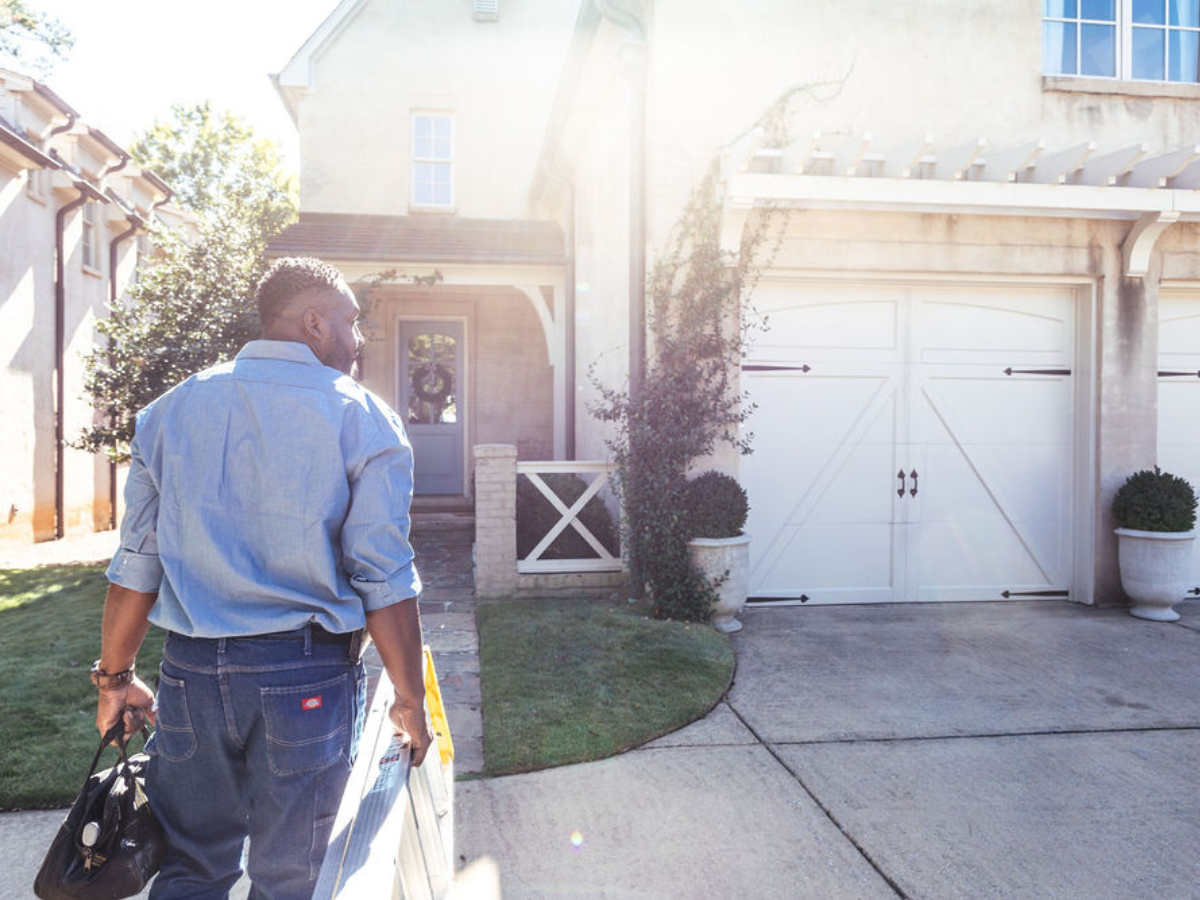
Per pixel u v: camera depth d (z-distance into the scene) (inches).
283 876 66.2
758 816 124.3
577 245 387.9
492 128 488.4
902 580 259.8
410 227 443.5
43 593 271.0
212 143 1037.2
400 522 67.1
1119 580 258.1
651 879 107.3
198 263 326.3
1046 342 263.9
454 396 478.0
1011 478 263.4
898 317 257.3
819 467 255.3
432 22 486.3
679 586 224.1
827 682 185.8
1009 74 257.1
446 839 85.7
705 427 235.1
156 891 70.9
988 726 160.2
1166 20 272.5
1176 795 132.2
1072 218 250.2
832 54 247.4
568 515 256.7
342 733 67.7
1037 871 109.9
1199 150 227.6
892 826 121.6
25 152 370.6
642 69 245.1
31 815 121.8
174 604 66.9
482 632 213.3
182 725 66.3
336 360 75.2
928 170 246.2
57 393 428.8
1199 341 269.1
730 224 230.4
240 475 66.4
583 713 159.6
